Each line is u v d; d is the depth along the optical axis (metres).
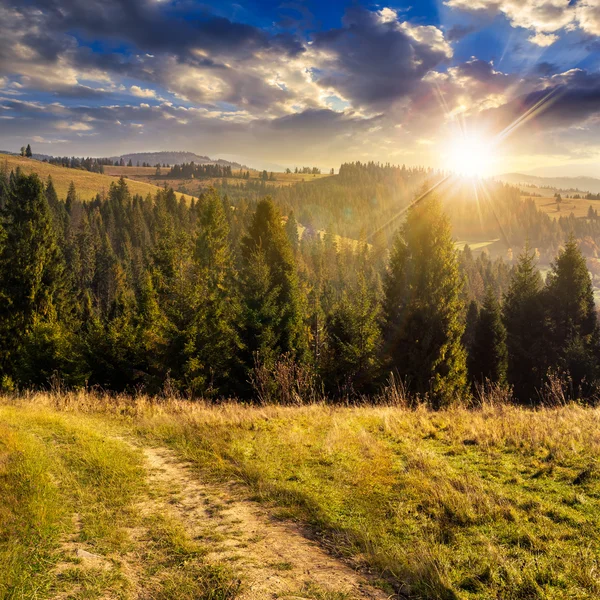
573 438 7.27
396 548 4.24
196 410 11.66
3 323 27.41
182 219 117.25
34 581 3.62
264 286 23.73
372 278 93.75
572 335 33.03
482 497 5.12
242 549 4.34
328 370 21.09
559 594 3.36
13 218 31.66
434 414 10.47
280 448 7.69
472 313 50.09
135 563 4.06
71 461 6.80
